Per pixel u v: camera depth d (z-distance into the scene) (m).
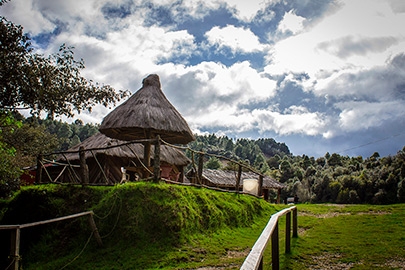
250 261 2.46
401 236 7.58
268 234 3.54
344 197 40.28
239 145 130.38
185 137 12.68
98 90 13.23
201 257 6.59
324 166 66.38
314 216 12.02
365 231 8.43
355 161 55.97
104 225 7.79
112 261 6.66
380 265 5.49
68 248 7.66
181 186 8.87
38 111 11.53
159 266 6.13
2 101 10.63
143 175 12.32
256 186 13.41
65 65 12.09
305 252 6.48
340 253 6.38
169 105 11.39
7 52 10.02
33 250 7.89
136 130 11.75
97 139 15.92
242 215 10.01
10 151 12.39
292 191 52.78
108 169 14.15
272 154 160.62
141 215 7.56
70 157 15.53
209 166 60.88
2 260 8.52
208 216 8.51
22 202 9.23
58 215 8.50
